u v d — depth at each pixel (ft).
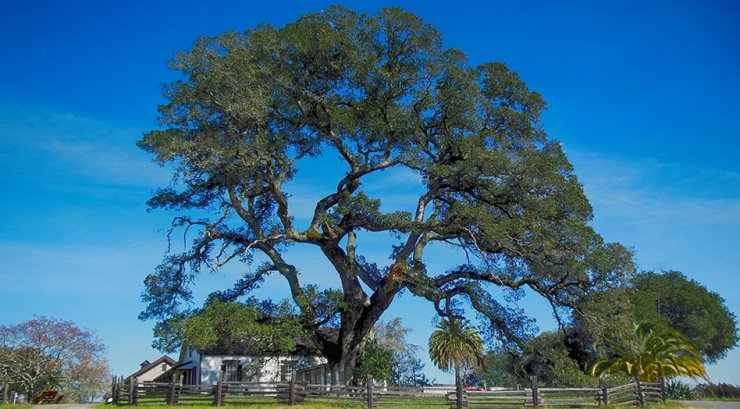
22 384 171.73
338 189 100.58
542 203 89.81
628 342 90.53
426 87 95.45
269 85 90.12
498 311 98.63
